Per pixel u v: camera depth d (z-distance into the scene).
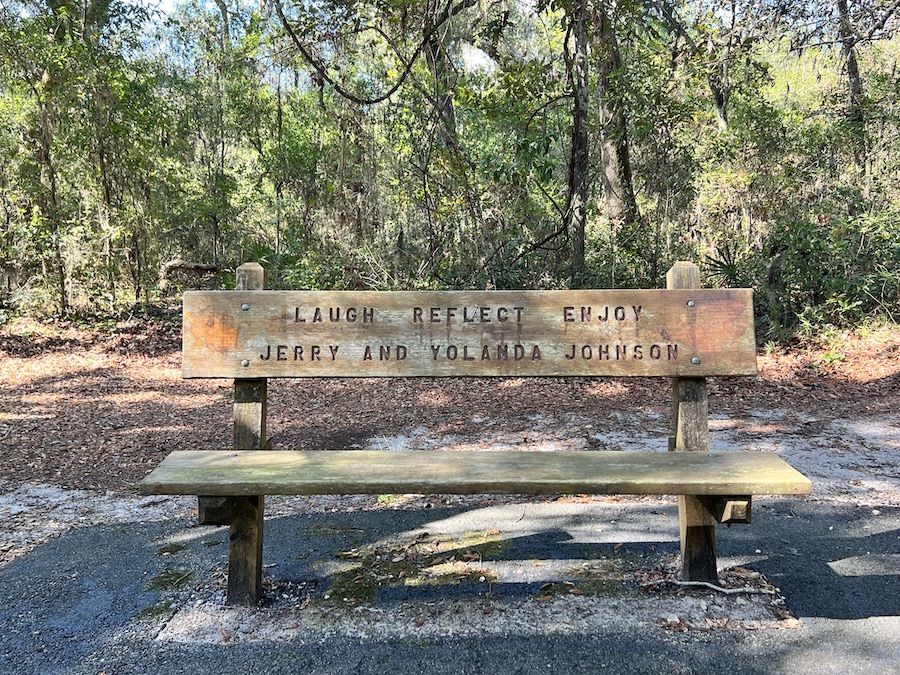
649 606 2.53
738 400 6.76
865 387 7.02
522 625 2.41
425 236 12.35
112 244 12.66
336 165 18.23
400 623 2.44
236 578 2.60
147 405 7.27
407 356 2.86
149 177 13.76
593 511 3.64
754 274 10.10
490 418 6.34
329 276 12.26
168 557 3.14
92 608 2.62
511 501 3.90
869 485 4.14
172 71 18.11
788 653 2.21
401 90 11.57
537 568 2.89
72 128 12.19
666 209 11.79
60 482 4.64
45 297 11.78
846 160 12.20
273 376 2.84
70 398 7.61
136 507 4.09
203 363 2.84
